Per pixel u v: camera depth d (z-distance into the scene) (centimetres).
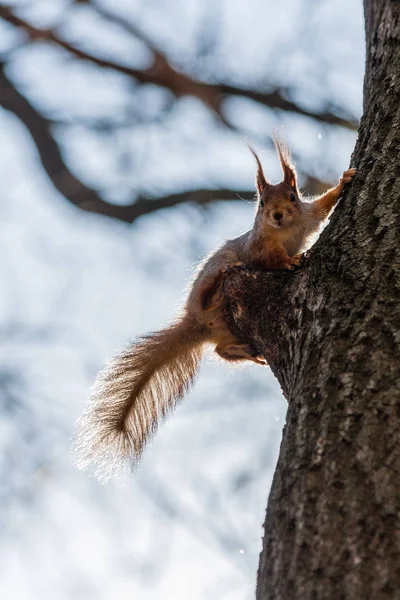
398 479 455
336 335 563
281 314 664
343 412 505
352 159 759
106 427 986
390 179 669
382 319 555
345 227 654
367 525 439
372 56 863
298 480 485
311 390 537
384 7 884
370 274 594
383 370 519
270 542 471
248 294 704
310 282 637
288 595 432
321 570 432
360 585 415
